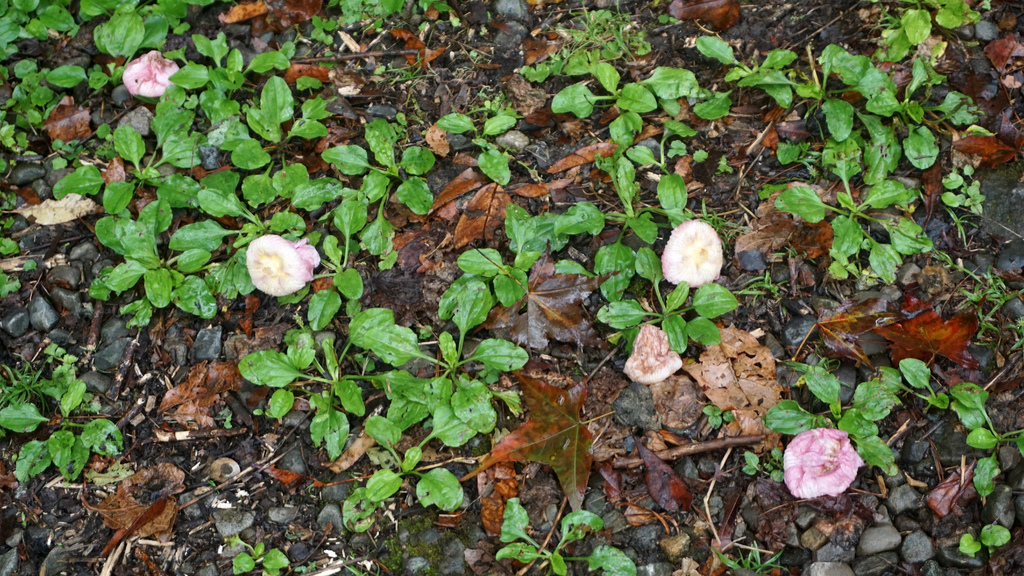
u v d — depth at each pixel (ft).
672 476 3.54
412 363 3.72
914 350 3.62
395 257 3.84
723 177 3.93
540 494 3.56
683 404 3.62
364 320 3.67
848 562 3.46
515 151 4.00
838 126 3.85
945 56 4.00
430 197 3.89
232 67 4.12
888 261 3.73
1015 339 3.64
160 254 3.94
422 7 4.27
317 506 3.60
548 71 4.11
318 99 4.06
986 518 3.46
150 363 3.80
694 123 4.01
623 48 4.14
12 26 4.30
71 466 3.66
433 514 3.56
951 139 3.88
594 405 3.64
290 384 3.71
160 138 4.07
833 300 3.73
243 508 3.60
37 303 3.87
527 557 3.44
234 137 4.05
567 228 3.75
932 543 3.46
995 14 4.06
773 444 3.58
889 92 3.87
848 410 3.55
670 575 3.47
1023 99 3.94
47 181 4.09
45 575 3.56
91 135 4.16
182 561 3.56
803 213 3.71
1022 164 3.84
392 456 3.62
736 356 3.66
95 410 3.75
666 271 3.68
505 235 3.86
